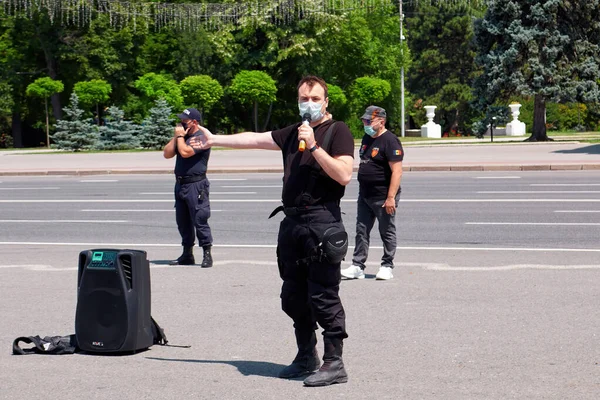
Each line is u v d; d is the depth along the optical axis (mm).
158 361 7039
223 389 6227
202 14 58031
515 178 26469
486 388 6176
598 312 8656
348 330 8047
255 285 10422
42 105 71438
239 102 70875
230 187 25141
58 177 31703
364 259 10875
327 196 6238
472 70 90500
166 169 32375
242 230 15844
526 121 76250
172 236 15336
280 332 8039
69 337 7477
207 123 72500
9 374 6676
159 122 51156
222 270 11562
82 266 7301
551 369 6656
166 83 60594
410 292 9844
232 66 69500
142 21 65438
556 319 8367
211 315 8789
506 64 50562
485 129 52000
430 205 19266
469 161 32906
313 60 70250
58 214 19156
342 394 6066
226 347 7504
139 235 15523
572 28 50781
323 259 6148
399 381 6379
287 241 6324
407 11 91188
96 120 62469
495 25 51281
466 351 7234
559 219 16453
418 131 75625
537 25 50281
